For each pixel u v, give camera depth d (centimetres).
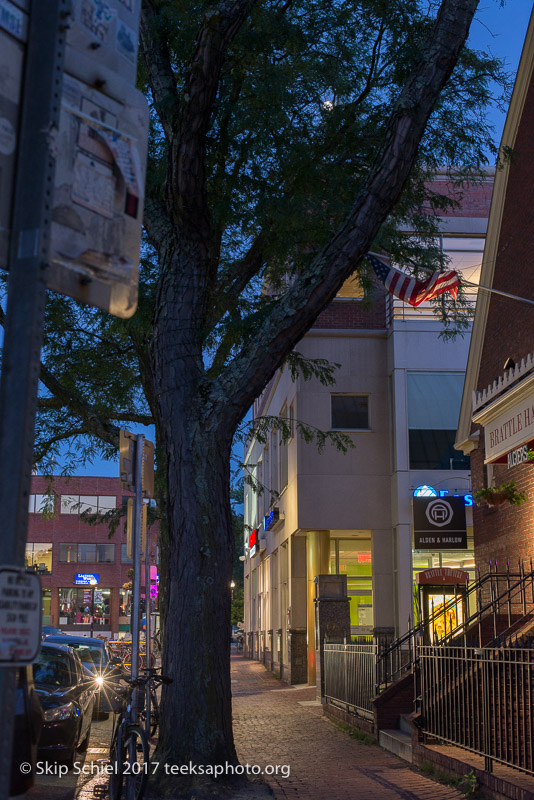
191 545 962
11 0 248
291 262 1439
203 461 982
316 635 2159
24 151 247
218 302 1251
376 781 980
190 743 908
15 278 240
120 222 283
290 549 2975
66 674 1267
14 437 227
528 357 1368
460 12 992
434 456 2614
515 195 1653
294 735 1488
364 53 1361
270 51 1227
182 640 939
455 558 2570
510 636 1077
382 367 2736
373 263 1455
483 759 959
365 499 2667
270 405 3838
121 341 1798
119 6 294
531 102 1598
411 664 1411
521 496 1533
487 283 1784
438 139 1361
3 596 214
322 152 1301
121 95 289
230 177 1195
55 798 915
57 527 7606
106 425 1323
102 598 7569
